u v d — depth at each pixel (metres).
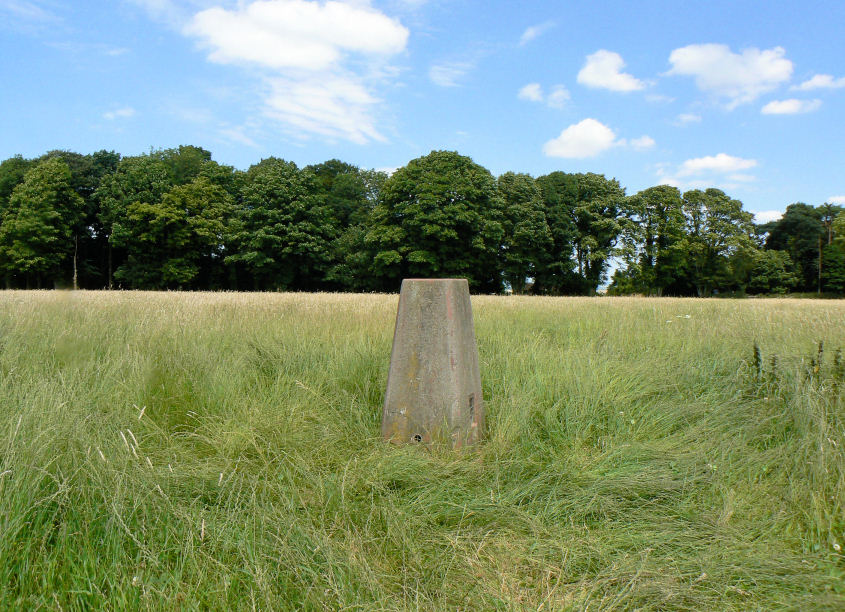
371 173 62.53
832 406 4.45
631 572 2.52
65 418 3.57
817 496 3.12
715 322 10.10
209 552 2.52
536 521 2.98
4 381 4.35
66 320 7.83
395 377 4.18
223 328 7.84
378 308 11.72
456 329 4.12
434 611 2.24
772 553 2.66
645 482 3.41
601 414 4.68
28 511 2.54
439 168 44.66
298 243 46.28
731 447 3.98
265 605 2.16
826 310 14.18
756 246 61.25
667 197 54.41
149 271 46.09
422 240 43.97
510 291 51.06
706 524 2.97
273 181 46.06
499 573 2.54
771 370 5.46
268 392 5.14
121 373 5.27
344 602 2.21
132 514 2.67
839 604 2.25
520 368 5.77
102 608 2.10
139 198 45.03
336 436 4.19
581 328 9.18
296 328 7.74
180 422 4.45
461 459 3.89
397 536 2.80
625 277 53.03
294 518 2.79
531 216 47.62
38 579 2.24
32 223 42.88
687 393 5.51
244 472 3.47
